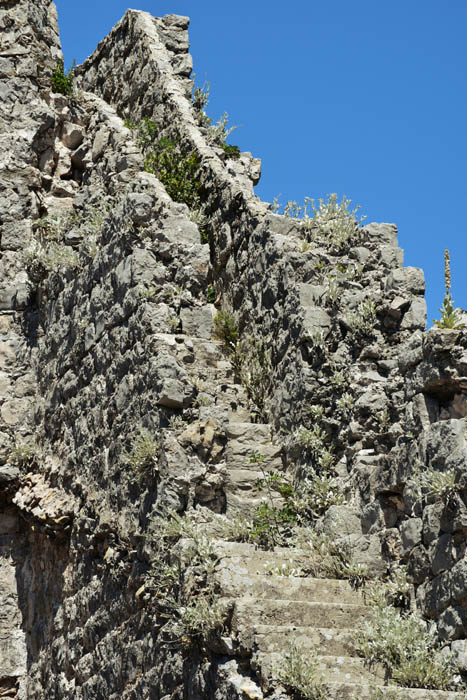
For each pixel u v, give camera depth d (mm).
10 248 18016
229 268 14969
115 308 14406
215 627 10594
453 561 9797
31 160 18375
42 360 17172
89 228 16234
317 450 12297
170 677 11562
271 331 13562
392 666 9812
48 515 15406
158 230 14109
